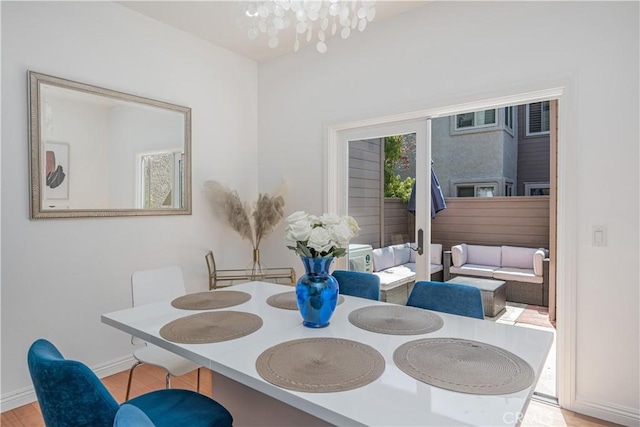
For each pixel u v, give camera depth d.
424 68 2.72
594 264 2.08
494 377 1.06
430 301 1.91
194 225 3.26
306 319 1.51
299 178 3.51
